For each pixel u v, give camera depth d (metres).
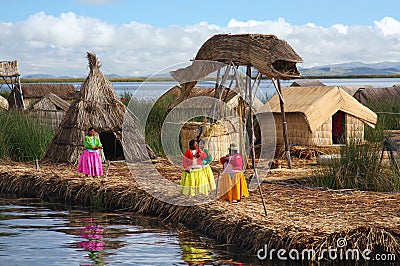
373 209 9.45
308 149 15.60
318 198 10.51
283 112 14.28
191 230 9.77
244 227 8.68
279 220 8.77
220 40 13.05
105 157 17.20
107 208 11.69
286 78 13.41
